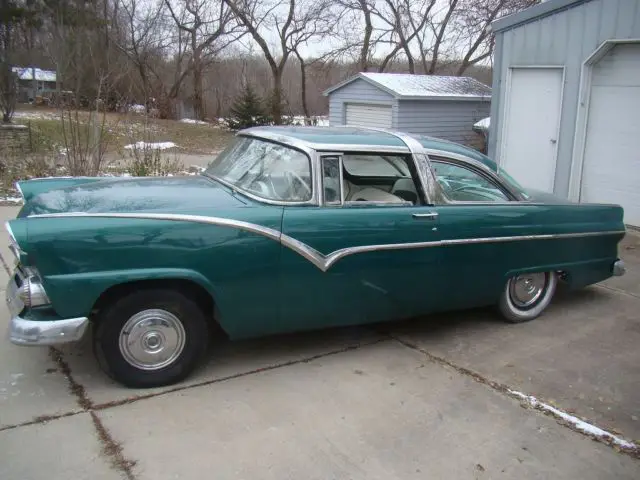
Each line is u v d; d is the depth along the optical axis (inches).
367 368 159.9
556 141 366.6
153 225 135.0
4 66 625.3
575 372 161.6
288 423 131.1
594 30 332.5
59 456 115.6
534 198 199.0
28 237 126.1
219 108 1569.9
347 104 649.0
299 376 153.6
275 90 1214.9
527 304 198.7
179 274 136.9
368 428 130.5
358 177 167.2
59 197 148.8
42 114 1005.8
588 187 355.3
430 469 117.1
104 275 131.2
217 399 140.0
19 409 131.8
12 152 510.0
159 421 129.5
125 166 494.0
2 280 216.8
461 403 142.7
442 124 604.4
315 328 161.6
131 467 113.5
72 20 917.2
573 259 200.8
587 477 116.9
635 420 137.9
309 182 153.6
